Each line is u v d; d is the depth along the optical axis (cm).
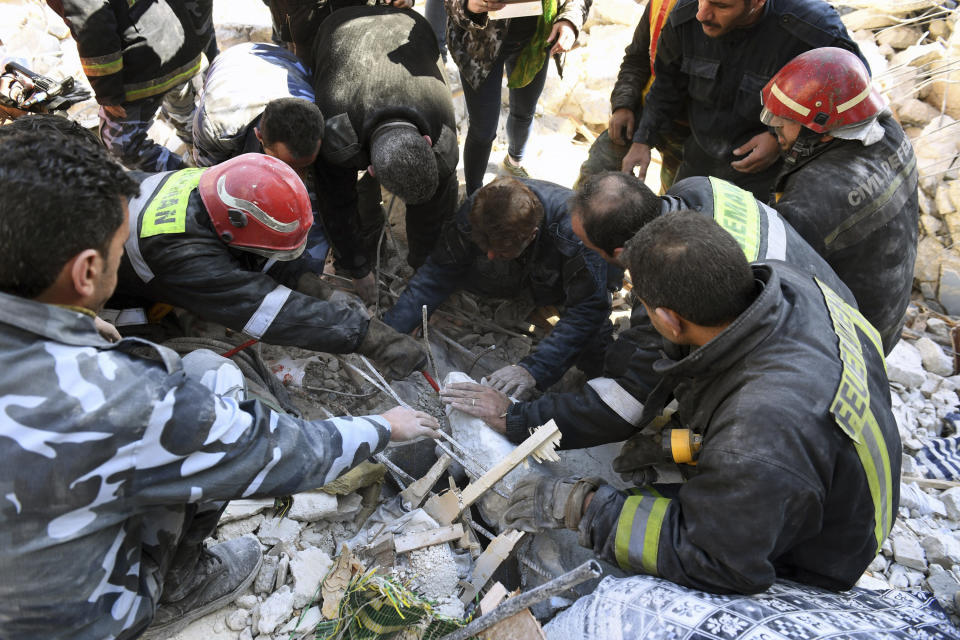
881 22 473
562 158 430
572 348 272
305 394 278
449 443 254
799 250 215
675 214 173
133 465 129
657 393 207
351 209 302
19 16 395
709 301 164
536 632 177
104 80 297
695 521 172
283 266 260
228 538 222
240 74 289
